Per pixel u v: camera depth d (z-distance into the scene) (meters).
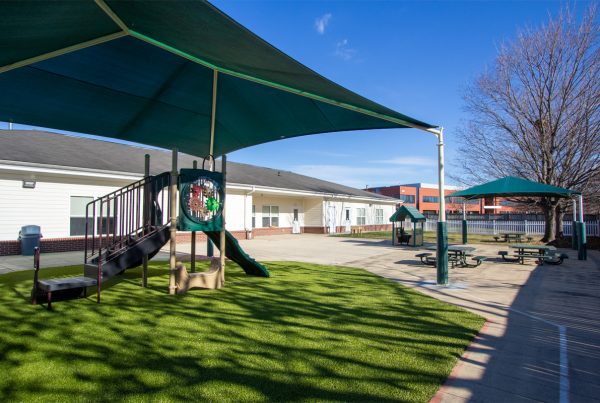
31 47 4.98
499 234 24.66
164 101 7.89
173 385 3.17
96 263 6.75
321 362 3.69
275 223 25.45
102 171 13.63
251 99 7.54
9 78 6.16
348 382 3.25
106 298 6.47
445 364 3.67
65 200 13.41
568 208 19.73
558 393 3.16
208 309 5.72
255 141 10.12
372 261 12.26
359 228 29.42
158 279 8.48
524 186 12.13
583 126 17.61
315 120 7.74
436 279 8.55
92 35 5.06
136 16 4.38
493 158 20.19
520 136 19.67
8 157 11.89
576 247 16.03
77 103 7.49
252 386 3.16
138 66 6.39
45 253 12.80
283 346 4.12
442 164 7.61
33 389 3.07
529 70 18.94
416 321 5.14
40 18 4.02
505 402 3.00
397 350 4.04
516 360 3.86
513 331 4.82
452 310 5.75
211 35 4.42
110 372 3.41
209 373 3.41
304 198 28.06
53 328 4.69
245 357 3.80
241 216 20.89
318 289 7.35
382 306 5.98
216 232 8.09
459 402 2.98
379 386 3.19
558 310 5.90
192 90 7.49
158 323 4.96
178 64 6.46
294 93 6.41
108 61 6.10
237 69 5.84
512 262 12.08
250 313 5.50
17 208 12.35
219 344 4.17
